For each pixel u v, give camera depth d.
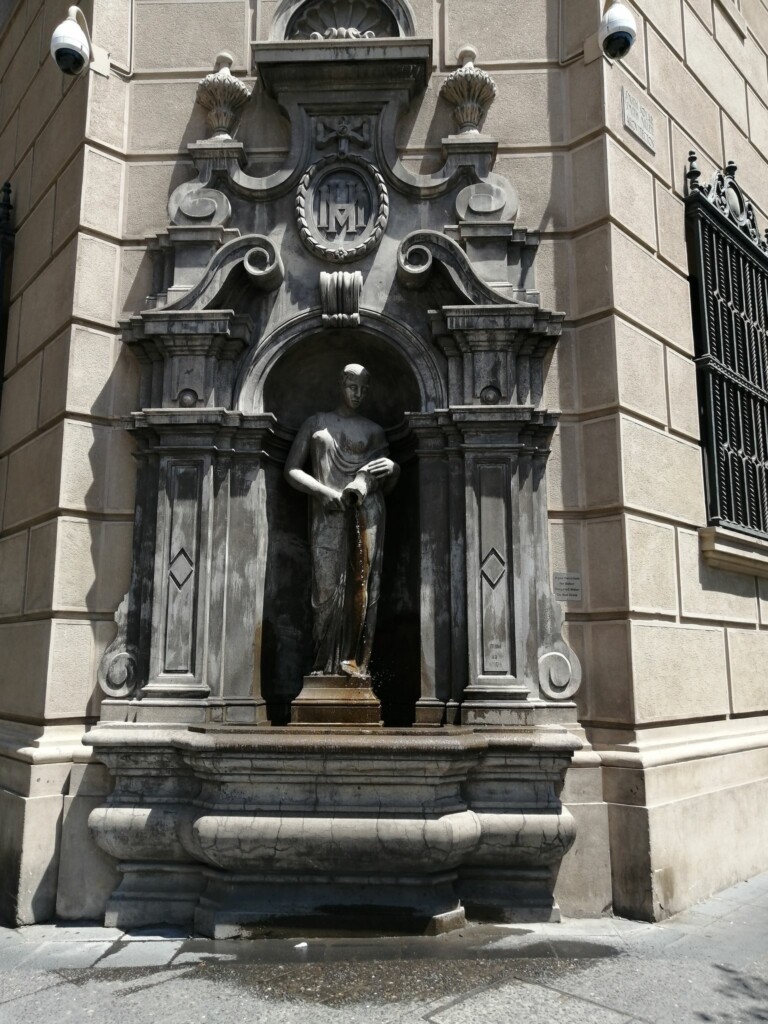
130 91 6.66
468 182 6.27
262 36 6.70
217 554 5.81
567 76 6.53
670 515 6.20
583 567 5.84
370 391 6.59
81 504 5.91
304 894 5.04
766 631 7.29
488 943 4.82
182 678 5.59
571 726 5.51
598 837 5.41
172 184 6.50
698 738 6.06
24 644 6.07
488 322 5.82
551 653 5.63
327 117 6.44
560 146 6.44
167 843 5.25
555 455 5.98
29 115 7.64
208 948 4.79
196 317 5.86
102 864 5.45
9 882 5.40
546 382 6.08
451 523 5.80
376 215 6.22
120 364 6.20
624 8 6.02
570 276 6.24
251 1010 3.96
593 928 5.09
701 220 7.10
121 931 5.14
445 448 5.91
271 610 6.16
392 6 6.69
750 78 8.76
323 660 5.80
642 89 6.83
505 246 6.09
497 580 5.64
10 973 4.46
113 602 5.91
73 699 5.71
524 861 5.23
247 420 5.91
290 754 4.97
